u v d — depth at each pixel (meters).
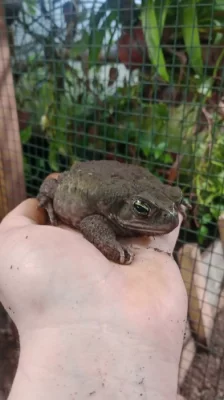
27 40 0.25
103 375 0.10
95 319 0.10
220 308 0.22
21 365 0.10
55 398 0.09
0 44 0.21
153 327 0.10
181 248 0.22
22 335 0.11
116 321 0.10
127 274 0.12
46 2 0.24
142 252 0.13
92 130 0.25
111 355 0.10
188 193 0.23
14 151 0.22
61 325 0.10
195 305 0.21
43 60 0.25
